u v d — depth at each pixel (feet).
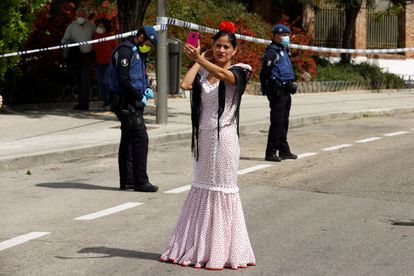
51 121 69.87
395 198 43.55
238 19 114.32
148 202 41.27
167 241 33.60
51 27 81.46
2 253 31.65
